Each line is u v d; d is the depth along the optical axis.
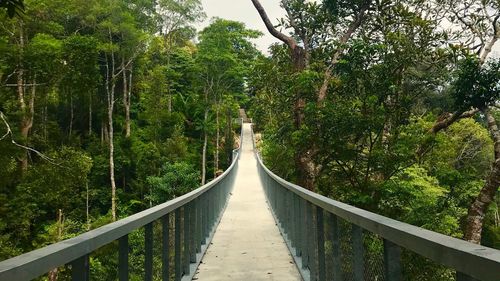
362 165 15.05
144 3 40.88
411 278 2.09
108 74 37.38
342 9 16.52
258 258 6.63
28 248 19.84
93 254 2.51
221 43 46.62
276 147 22.28
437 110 21.00
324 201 3.75
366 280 2.64
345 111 13.59
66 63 15.80
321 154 14.90
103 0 34.50
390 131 14.73
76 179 16.89
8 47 15.50
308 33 16.77
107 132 37.66
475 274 1.33
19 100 21.25
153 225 3.54
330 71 14.87
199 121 47.38
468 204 16.05
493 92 13.45
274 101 17.55
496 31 16.36
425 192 13.50
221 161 48.34
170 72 48.75
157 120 41.84
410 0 16.25
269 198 13.68
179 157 38.59
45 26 24.58
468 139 24.06
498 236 20.09
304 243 5.57
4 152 15.38
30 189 16.64
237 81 49.78
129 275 2.99
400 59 13.82
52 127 32.22
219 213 10.78
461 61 14.20
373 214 2.57
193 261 5.90
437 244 1.58
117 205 30.84
